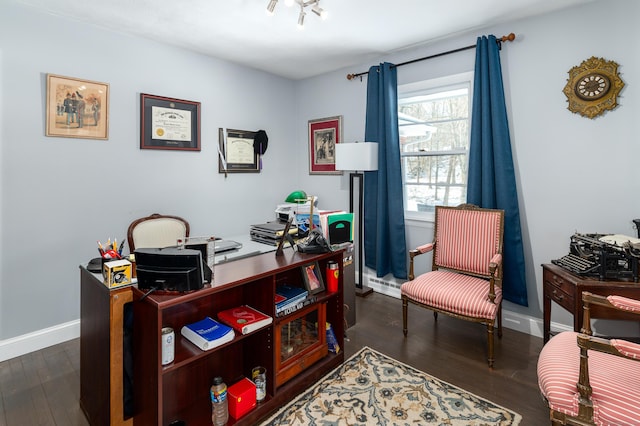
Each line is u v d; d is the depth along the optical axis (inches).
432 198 133.4
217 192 141.1
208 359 72.9
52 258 100.5
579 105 95.1
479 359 92.0
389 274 141.6
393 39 119.5
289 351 78.6
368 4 94.7
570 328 100.9
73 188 103.3
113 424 60.6
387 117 131.5
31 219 96.5
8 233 93.0
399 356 93.7
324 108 160.7
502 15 101.5
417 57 128.6
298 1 90.0
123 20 102.7
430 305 96.1
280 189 167.2
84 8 95.2
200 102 132.7
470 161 112.8
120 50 111.0
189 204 132.0
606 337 93.2
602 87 91.5
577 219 98.0
